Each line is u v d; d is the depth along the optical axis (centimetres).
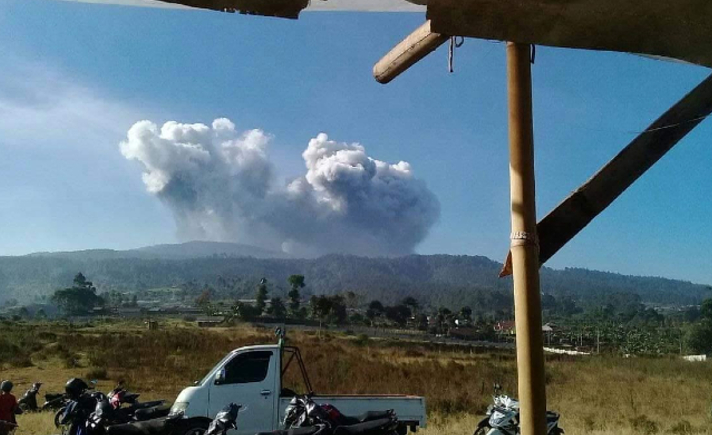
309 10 314
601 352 6062
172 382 2480
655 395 2280
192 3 250
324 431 864
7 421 1213
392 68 366
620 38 275
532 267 314
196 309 13588
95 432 1000
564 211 333
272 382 1070
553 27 268
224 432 883
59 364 2966
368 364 2808
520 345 312
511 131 320
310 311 9169
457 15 264
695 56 288
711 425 1670
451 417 1677
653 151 334
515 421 1071
